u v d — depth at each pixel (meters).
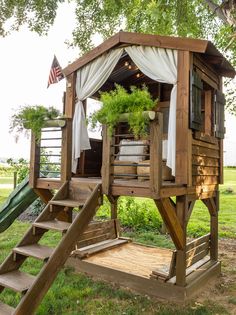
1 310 3.21
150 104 3.66
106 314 3.71
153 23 8.87
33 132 4.91
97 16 10.50
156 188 3.54
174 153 4.21
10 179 19.34
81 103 5.50
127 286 4.61
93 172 6.37
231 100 9.07
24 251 3.56
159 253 5.82
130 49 4.85
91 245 5.98
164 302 4.12
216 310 3.88
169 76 4.36
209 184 5.16
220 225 9.20
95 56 5.25
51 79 6.21
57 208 4.21
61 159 4.62
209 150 5.12
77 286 4.54
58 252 3.47
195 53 4.44
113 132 3.91
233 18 5.07
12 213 6.62
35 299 3.18
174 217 4.02
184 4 8.06
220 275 5.25
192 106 4.20
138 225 8.42
